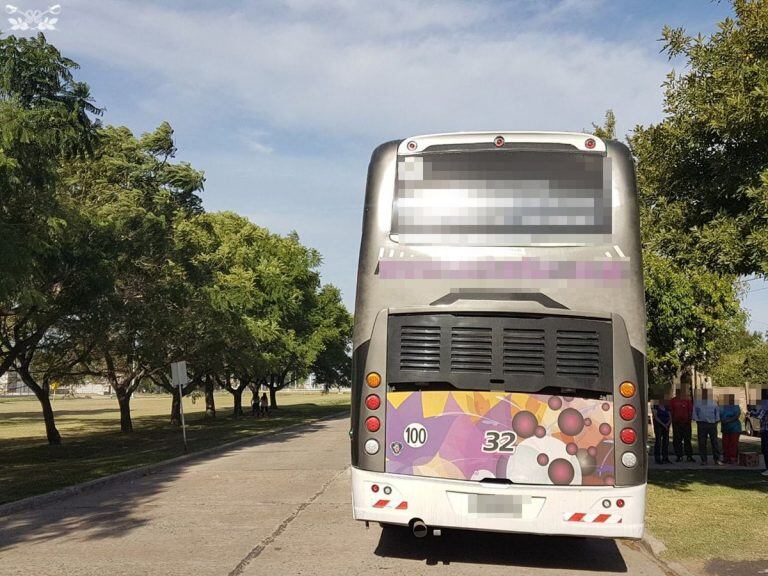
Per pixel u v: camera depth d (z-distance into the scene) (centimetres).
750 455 1512
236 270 3509
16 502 1189
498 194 705
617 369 670
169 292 2558
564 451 663
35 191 1641
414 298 695
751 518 937
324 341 6431
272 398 6750
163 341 3048
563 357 674
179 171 2844
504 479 665
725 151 1124
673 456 1767
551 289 684
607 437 663
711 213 1148
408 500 671
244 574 697
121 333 2828
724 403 1571
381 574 699
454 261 696
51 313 2036
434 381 681
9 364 2275
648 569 725
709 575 678
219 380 5453
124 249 2164
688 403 1620
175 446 2594
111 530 945
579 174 705
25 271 1427
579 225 696
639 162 1255
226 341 3541
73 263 1867
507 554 788
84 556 786
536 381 672
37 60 1550
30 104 1580
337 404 8650
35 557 790
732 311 1788
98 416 6231
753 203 1020
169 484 1469
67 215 1752
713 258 1098
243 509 1092
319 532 903
